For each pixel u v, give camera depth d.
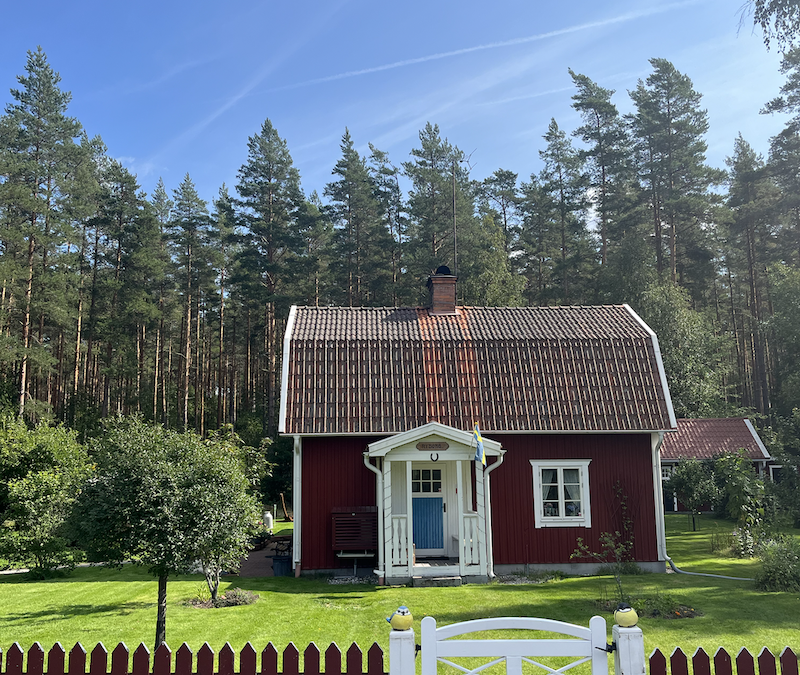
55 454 18.02
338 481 16.09
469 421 16.17
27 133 39.00
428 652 5.11
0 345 32.03
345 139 47.72
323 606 12.00
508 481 16.30
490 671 8.09
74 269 44.91
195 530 8.57
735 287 54.47
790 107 31.27
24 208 35.31
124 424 13.89
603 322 19.22
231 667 5.29
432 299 20.05
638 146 43.75
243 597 12.38
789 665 5.10
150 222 45.22
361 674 5.16
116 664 5.32
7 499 16.62
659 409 16.59
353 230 47.47
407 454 14.92
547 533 16.12
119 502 8.52
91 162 47.59
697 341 36.38
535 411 16.44
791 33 14.12
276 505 30.75
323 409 16.17
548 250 49.88
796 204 35.94
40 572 15.22
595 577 15.36
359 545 15.37
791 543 14.29
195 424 45.50
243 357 62.62
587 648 5.12
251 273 44.84
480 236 44.78
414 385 16.81
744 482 18.95
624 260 40.28
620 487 16.42
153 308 43.22
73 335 44.78
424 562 15.43
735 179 45.53
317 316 19.17
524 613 11.33
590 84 45.62
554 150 49.78
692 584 13.96
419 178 45.19
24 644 9.27
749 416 34.97
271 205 45.94
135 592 13.27
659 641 9.25
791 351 37.66
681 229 45.25
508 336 18.05
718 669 5.04
